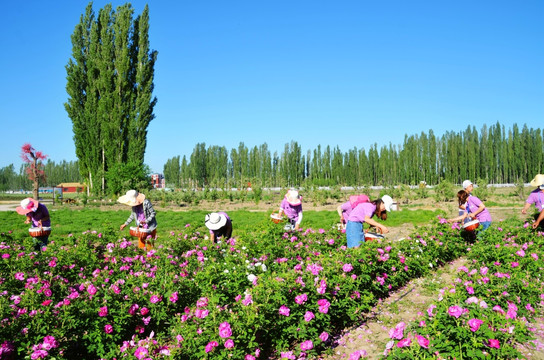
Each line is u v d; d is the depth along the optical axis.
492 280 4.88
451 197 28.22
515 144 61.97
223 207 29.03
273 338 4.05
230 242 7.16
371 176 69.94
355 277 4.83
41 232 7.97
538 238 7.54
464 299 4.02
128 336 4.27
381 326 4.62
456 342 3.28
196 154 78.31
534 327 4.34
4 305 3.81
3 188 109.19
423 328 3.53
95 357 3.96
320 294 4.32
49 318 3.79
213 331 3.70
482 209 8.26
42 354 3.31
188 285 5.11
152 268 5.81
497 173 63.59
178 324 4.17
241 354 3.54
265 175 74.50
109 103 35.66
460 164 63.84
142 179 34.88
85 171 38.16
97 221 17.22
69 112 37.53
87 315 3.95
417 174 66.50
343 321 4.67
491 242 7.43
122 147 36.00
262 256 6.23
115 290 4.32
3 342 3.41
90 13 37.59
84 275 6.30
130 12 36.53
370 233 7.14
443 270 7.13
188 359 3.61
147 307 4.42
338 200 32.75
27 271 5.99
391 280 5.84
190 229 8.84
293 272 4.57
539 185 8.40
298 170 74.75
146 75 36.72
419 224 14.16
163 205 29.56
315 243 7.49
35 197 36.34
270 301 4.12
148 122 36.84
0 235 9.23
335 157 73.31
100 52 37.16
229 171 78.81
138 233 7.89
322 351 4.03
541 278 5.51
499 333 3.32
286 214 8.48
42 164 36.91
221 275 5.18
